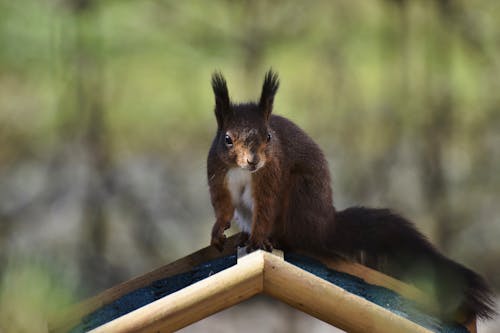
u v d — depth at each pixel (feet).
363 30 104.73
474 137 107.45
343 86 106.52
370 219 56.34
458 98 105.19
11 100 96.02
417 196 106.83
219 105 50.21
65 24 92.17
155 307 37.06
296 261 51.21
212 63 102.32
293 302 37.76
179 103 103.91
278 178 49.78
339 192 107.86
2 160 102.63
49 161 103.60
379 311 37.52
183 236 108.88
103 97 100.63
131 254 105.19
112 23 96.58
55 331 44.50
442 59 103.30
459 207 107.96
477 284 51.37
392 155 107.86
